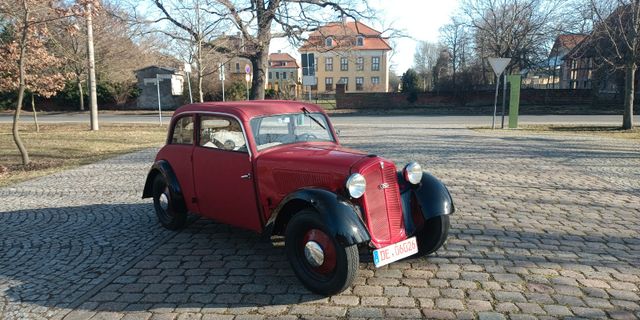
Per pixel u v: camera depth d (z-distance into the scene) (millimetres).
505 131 17906
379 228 4031
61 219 6555
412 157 10984
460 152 11781
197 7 19266
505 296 3744
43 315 3658
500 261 4512
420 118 26406
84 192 8352
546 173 8961
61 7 10922
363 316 3465
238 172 4715
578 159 10672
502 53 38625
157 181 5938
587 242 5031
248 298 3846
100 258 4922
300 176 4164
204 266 4590
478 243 5031
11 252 5203
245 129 4605
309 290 3936
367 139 15125
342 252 3623
